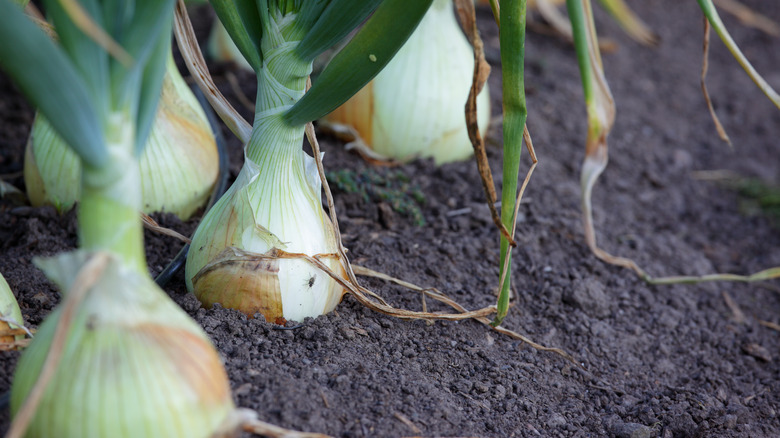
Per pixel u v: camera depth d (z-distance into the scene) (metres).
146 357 1.16
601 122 1.43
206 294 1.31
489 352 1.37
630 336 1.45
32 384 1.16
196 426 1.16
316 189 1.31
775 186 1.78
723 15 2.67
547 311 1.44
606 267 1.52
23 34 1.10
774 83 2.26
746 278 1.46
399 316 1.33
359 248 1.44
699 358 1.45
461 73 1.54
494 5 1.29
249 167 1.29
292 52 1.27
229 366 1.27
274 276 1.29
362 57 1.24
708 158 1.88
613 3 1.82
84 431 1.15
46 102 1.12
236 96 1.66
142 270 1.17
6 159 1.52
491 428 1.30
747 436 1.35
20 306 1.32
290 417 1.24
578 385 1.38
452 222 1.51
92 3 1.14
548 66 2.03
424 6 1.22
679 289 1.53
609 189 1.68
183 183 1.41
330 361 1.30
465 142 1.57
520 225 1.54
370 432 1.25
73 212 1.40
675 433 1.34
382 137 1.54
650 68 2.24
